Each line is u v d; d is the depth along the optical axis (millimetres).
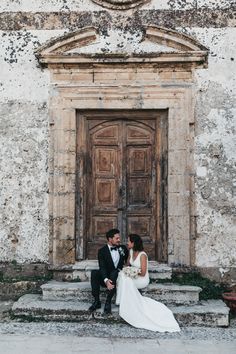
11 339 8508
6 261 11102
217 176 11023
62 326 9297
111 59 11125
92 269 10727
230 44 11172
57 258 11008
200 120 11094
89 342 8383
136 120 11469
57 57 11141
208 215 10992
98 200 11461
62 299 10180
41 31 11328
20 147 11188
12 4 11383
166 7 11273
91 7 11320
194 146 11086
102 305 9836
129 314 9305
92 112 11398
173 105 11125
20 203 11133
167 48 11148
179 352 7906
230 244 10953
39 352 7863
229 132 11070
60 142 11141
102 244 11430
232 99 11094
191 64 11125
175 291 10141
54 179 11102
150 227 11422
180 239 10953
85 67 11227
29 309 9680
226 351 7965
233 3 11234
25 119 11211
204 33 11203
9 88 11258
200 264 10953
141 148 11453
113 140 11484
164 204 11289
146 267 9805
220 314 9484
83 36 11156
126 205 11453
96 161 11484
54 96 11203
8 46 11328
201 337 8805
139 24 11266
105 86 11172
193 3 11266
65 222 11062
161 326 9125
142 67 11211
